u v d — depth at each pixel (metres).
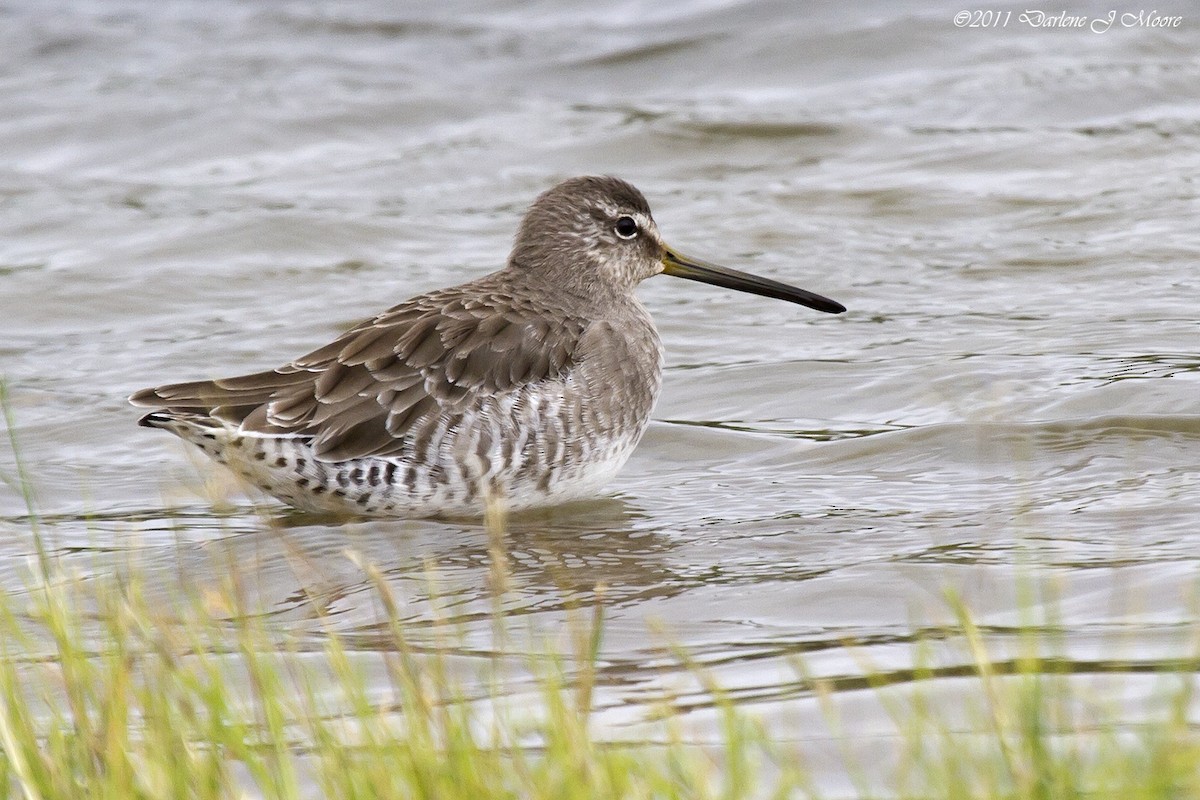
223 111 26.16
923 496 12.96
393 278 19.81
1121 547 11.25
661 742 8.41
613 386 13.12
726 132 24.36
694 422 15.37
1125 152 22.66
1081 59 26.09
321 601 11.20
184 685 8.64
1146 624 9.69
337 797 7.54
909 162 22.91
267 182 23.62
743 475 13.90
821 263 19.73
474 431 12.57
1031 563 11.02
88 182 23.83
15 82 28.12
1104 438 13.80
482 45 29.64
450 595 11.23
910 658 9.47
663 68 27.81
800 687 9.15
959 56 26.86
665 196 22.38
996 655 9.36
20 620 10.70
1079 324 17.06
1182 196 20.84
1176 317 17.05
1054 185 21.69
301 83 27.70
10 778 7.83
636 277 14.35
